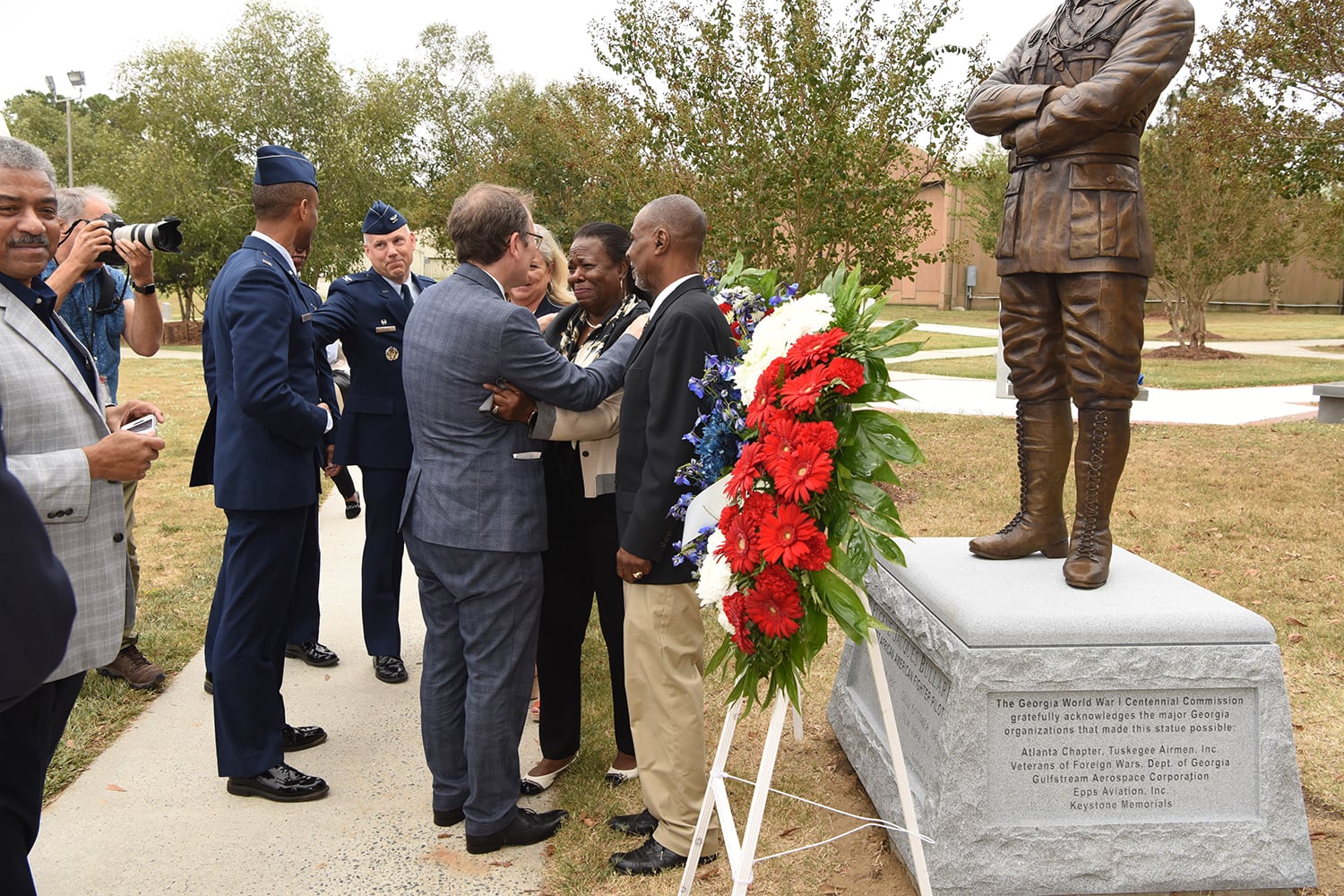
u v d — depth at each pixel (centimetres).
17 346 226
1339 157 932
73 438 233
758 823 218
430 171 2656
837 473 217
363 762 366
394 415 434
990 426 1063
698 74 740
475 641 294
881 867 292
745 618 218
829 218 735
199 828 316
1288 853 266
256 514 325
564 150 1614
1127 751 269
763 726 391
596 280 338
